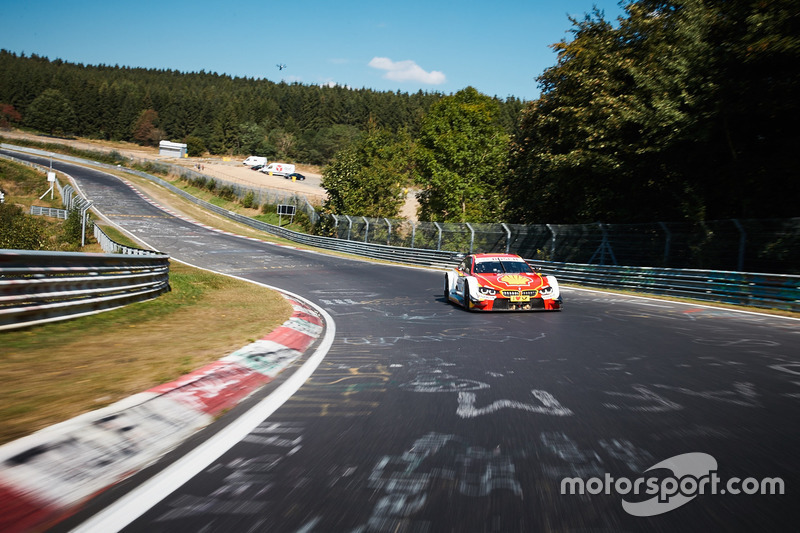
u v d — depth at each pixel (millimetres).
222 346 6656
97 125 172875
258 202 64438
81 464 2973
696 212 19516
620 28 22016
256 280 20875
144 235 43906
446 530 2395
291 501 2676
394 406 4539
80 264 9000
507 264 12844
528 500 2711
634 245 19062
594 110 20516
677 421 4062
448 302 14109
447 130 48062
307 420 4117
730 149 18391
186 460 3248
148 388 4441
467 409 4441
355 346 7746
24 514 2457
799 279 12109
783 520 2500
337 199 47969
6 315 7090
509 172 28766
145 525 2412
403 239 33000
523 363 6422
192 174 85688
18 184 74688
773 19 15578
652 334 8727
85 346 6520
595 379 5547
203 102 179250
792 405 4508
